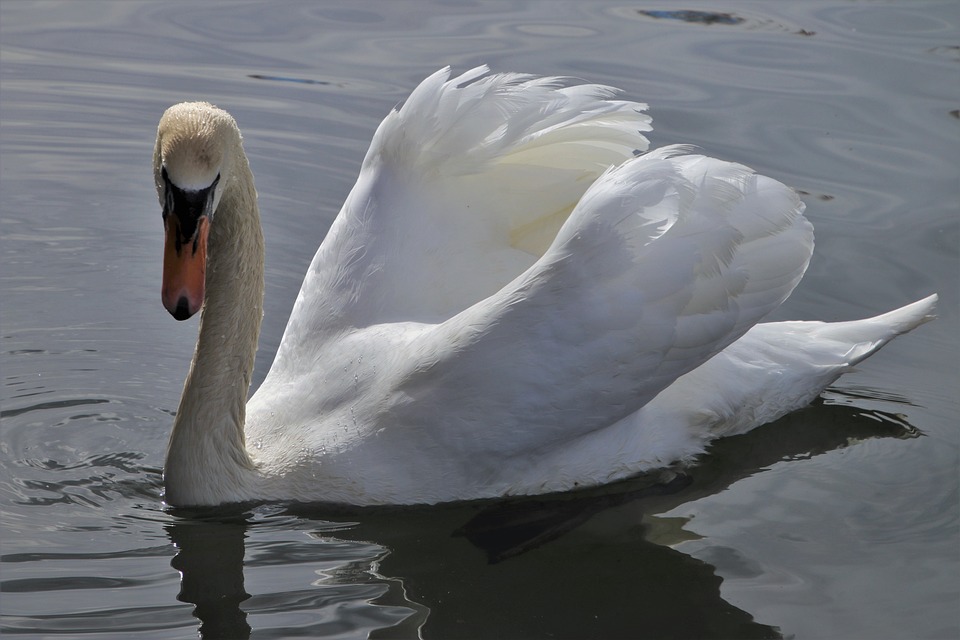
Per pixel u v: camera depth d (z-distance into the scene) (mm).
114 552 9195
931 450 10852
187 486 9859
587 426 10016
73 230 14227
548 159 10898
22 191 14852
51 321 12609
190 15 19609
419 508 10055
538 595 8859
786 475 10539
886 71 17531
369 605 8625
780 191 10297
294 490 10016
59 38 18562
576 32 18812
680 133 15672
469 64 17406
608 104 10789
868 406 11547
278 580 8906
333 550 9383
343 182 14953
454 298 10805
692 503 10188
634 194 9680
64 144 15789
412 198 10992
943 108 16469
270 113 16328
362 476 9953
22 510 9695
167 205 8922
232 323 9859
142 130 16141
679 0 20594
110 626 8250
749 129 15844
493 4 20312
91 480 10195
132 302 13094
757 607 8742
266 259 13641
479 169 10836
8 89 16906
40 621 8258
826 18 19672
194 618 8375
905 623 8531
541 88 10820
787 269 10297
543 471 10258
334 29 19016
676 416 10734
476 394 9766
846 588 8945
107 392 11547
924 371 12094
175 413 11305
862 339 11477
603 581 9070
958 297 13016
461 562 9266
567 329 9656
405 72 17312
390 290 10734
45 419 11023
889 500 10133
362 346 10430
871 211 14375
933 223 14172
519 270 10945
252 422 10555
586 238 9648
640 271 9711
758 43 18500
